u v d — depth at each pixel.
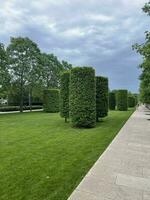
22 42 33.22
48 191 4.62
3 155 7.38
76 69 15.16
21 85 33.88
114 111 36.09
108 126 15.77
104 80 19.06
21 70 33.50
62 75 18.11
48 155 7.46
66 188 4.78
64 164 6.46
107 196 4.39
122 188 4.79
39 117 23.48
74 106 14.97
